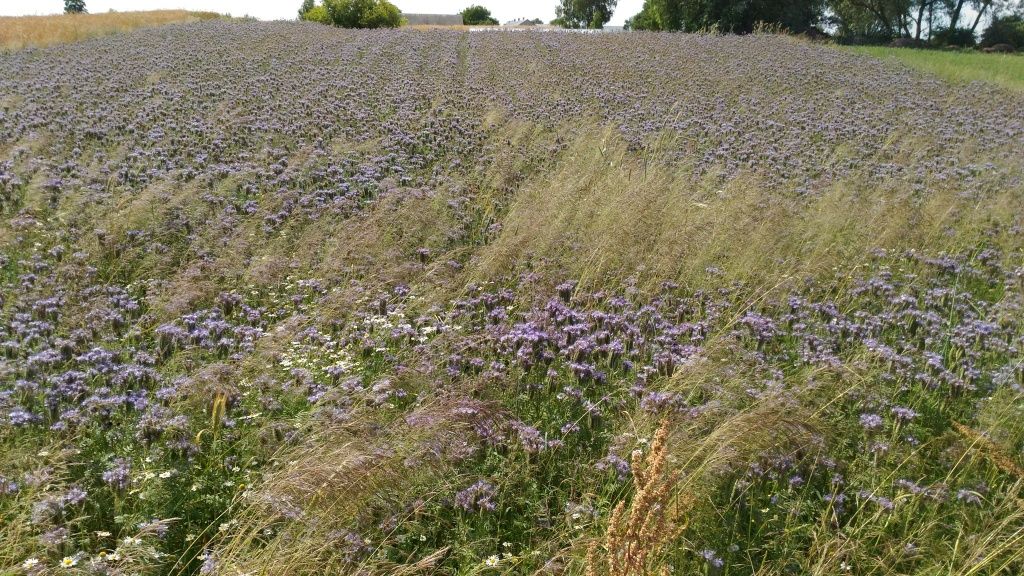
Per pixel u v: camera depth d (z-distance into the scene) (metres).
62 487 4.92
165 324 7.61
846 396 6.57
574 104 21.19
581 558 4.54
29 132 14.91
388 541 4.75
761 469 5.29
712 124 19.42
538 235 9.92
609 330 7.82
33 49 31.20
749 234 10.34
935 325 8.27
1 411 5.68
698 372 6.29
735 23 55.94
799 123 20.39
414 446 5.04
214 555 4.43
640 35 43.41
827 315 8.71
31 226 10.09
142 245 10.05
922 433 6.34
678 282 9.43
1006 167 15.84
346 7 52.97
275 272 9.11
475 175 14.01
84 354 6.87
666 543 4.51
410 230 10.52
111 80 22.08
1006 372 7.18
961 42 69.94
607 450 5.86
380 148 15.47
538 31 46.66
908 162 16.27
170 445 5.49
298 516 4.45
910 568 4.96
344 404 6.10
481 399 6.16
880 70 32.66
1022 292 9.52
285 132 16.42
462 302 8.48
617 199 10.97
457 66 29.19
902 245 10.91
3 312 7.86
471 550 4.86
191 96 19.95
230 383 6.25
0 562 4.29
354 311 8.11
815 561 4.91
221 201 11.84
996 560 4.86
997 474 5.76
